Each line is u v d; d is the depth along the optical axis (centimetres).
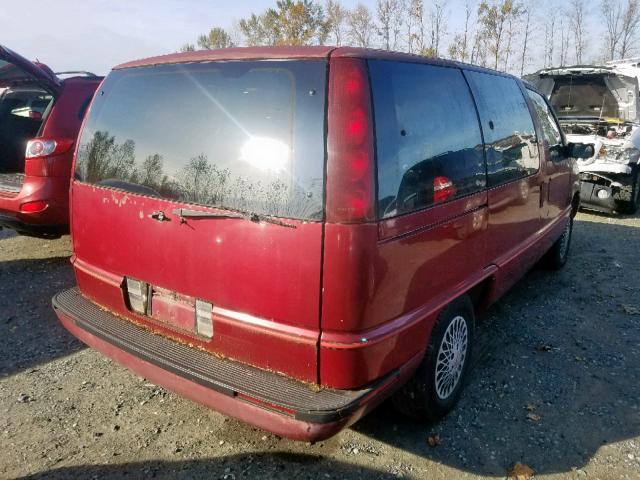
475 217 308
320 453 283
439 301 278
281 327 233
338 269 218
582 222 815
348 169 218
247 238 235
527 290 520
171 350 261
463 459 280
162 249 267
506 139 359
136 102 285
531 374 364
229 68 253
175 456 278
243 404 229
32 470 266
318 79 228
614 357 389
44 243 646
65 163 514
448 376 305
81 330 297
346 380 227
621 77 911
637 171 834
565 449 289
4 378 349
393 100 244
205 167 250
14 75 516
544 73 966
